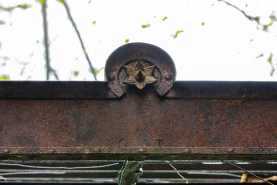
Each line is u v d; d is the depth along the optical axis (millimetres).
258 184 5242
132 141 2801
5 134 2816
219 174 5199
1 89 2934
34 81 2959
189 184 5414
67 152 2750
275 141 2836
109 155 2852
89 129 2844
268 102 2979
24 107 2914
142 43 2928
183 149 2773
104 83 2955
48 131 2838
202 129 2859
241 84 2992
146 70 2889
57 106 2922
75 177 5363
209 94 2957
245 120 2908
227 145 2812
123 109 2904
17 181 5402
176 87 2955
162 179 5293
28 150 2756
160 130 2840
